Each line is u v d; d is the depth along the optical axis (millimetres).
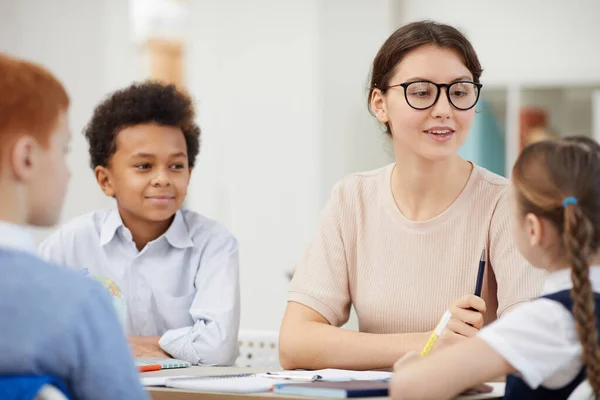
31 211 1259
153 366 1924
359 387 1456
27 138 1228
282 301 4688
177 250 2389
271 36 4672
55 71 5199
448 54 1942
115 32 5230
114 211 2402
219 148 4855
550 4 4359
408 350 1831
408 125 1958
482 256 1955
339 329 1954
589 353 1293
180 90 2420
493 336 1356
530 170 1423
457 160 2064
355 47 4570
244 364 2461
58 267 1163
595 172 1375
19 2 5133
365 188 2166
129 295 2357
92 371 1144
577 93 4328
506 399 1429
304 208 4594
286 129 4645
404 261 2053
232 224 4824
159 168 2303
